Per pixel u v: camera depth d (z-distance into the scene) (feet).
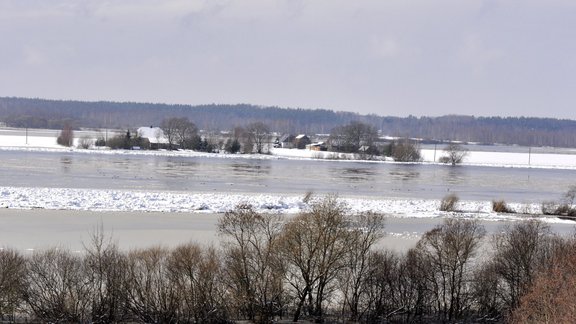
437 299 179.63
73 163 621.72
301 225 182.91
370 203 397.60
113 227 279.08
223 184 487.61
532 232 231.71
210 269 167.22
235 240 215.72
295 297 173.27
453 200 397.39
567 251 190.80
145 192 408.67
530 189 576.20
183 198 378.94
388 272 179.32
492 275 187.11
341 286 178.29
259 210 341.21
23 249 223.71
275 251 175.83
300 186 499.10
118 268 167.63
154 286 166.30
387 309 176.45
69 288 161.17
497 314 182.19
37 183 441.27
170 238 255.09
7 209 317.42
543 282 161.48
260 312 167.32
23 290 160.56
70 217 302.04
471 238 216.33
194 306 163.12
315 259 175.01
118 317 162.40
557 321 143.13
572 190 510.17
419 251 203.00
